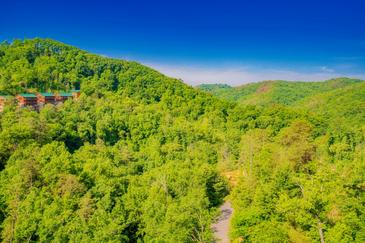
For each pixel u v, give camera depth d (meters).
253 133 146.12
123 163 112.38
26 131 100.19
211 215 65.19
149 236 65.94
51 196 74.56
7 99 141.50
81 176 84.62
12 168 83.81
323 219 55.31
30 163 81.31
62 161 86.00
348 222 53.34
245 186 78.31
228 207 89.38
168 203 72.44
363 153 118.25
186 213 60.66
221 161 125.44
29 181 78.69
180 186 83.38
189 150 132.25
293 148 93.00
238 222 62.22
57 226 65.19
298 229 59.69
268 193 67.44
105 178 86.00
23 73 177.88
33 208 70.38
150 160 119.38
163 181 83.12
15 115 120.44
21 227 65.62
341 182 65.31
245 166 108.44
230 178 110.12
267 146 111.25
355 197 62.16
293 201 56.81
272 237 52.31
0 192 78.31
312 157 92.69
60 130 117.25
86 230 63.75
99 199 76.44
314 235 55.66
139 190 81.62
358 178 64.56
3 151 93.44
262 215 62.44
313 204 53.94
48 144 96.62
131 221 71.00
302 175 73.19
